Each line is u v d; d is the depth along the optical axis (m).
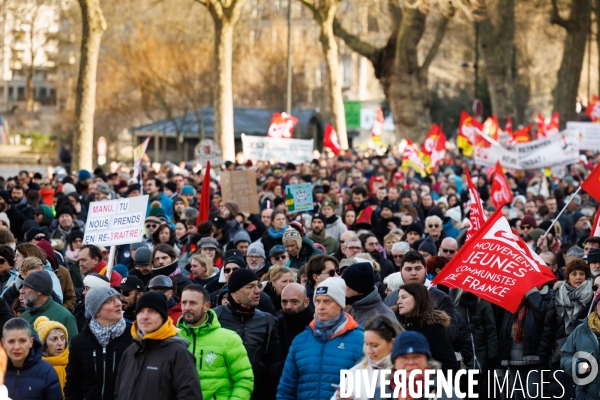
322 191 24.31
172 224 18.19
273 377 9.98
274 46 77.88
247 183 20.81
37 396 8.56
